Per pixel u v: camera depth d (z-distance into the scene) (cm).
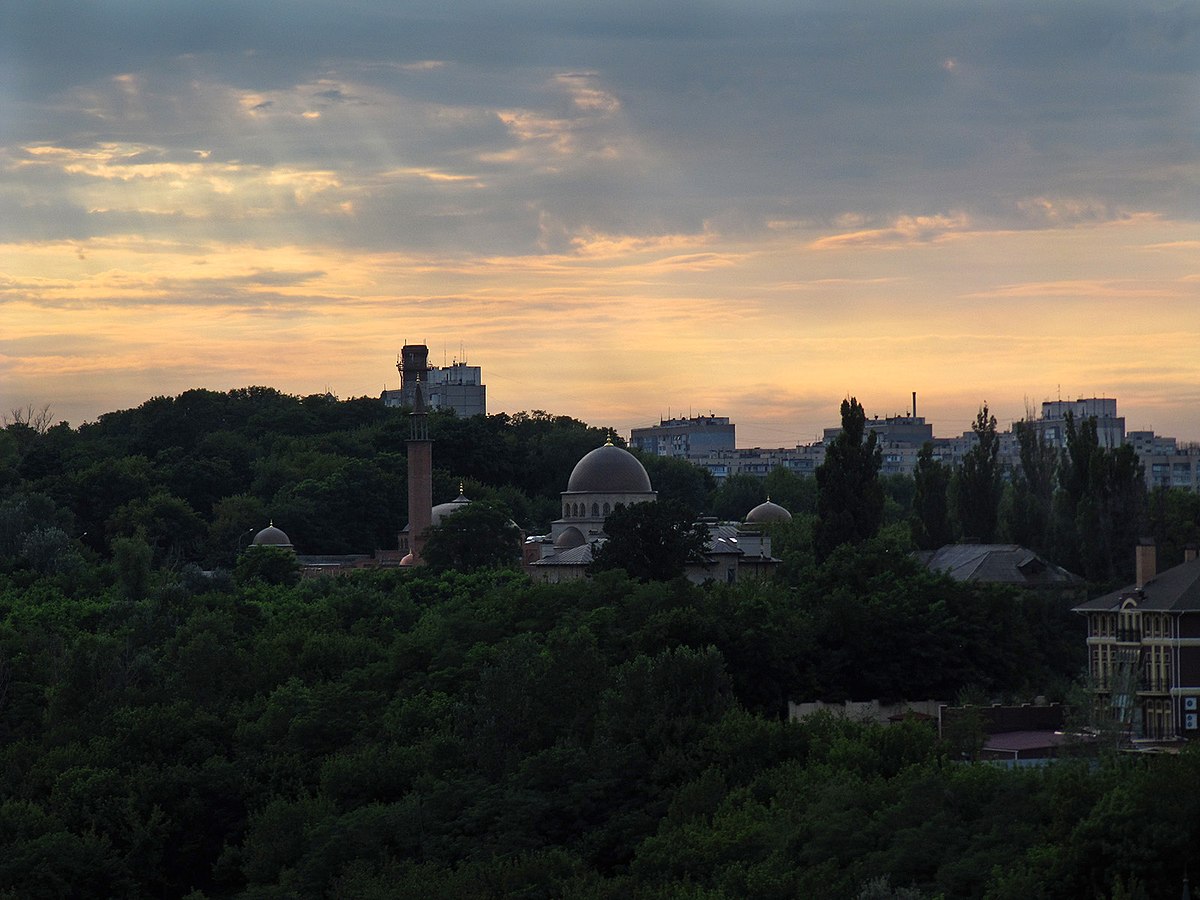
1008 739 17175
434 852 15425
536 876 14325
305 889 15338
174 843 17312
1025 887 11938
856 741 15700
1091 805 12812
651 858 13975
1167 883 11981
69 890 16188
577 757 16225
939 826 13150
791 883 12850
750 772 15850
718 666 17425
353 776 17012
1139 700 17562
